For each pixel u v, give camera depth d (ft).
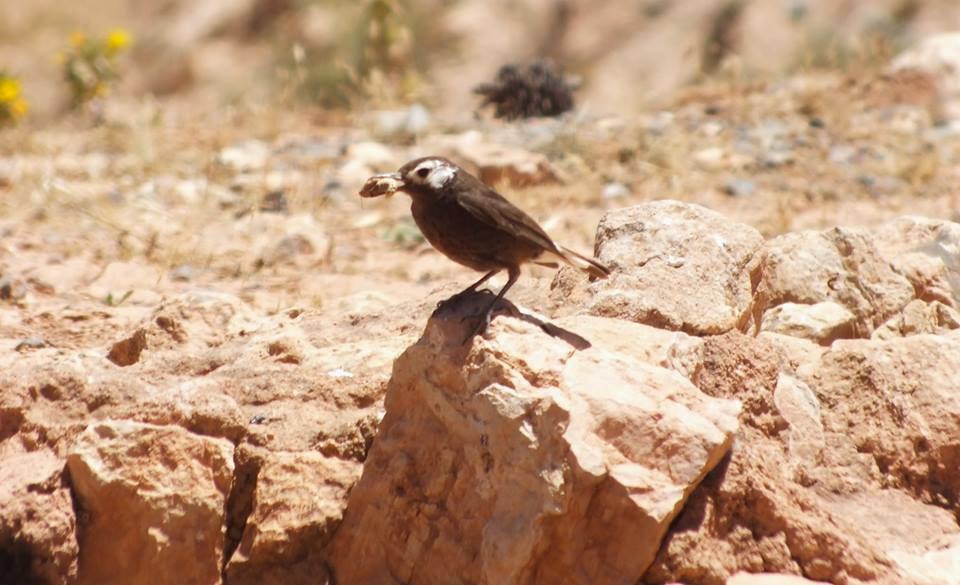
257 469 29.99
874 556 27.07
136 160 69.97
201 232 57.88
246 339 34.40
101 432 29.89
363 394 31.19
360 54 123.44
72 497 30.07
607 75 128.36
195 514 29.50
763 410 30.42
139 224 58.65
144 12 146.20
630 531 26.00
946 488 31.07
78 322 44.09
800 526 27.14
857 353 33.12
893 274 39.55
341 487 29.43
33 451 31.89
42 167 68.23
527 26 133.39
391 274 52.95
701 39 128.26
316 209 61.31
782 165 66.33
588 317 30.89
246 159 70.44
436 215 29.37
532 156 65.21
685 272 33.01
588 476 25.61
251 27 137.80
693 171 65.41
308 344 33.01
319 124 85.30
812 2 127.03
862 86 79.25
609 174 65.31
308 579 29.09
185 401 30.58
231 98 129.90
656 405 26.86
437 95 104.99
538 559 26.16
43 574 29.81
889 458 31.35
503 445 26.68
